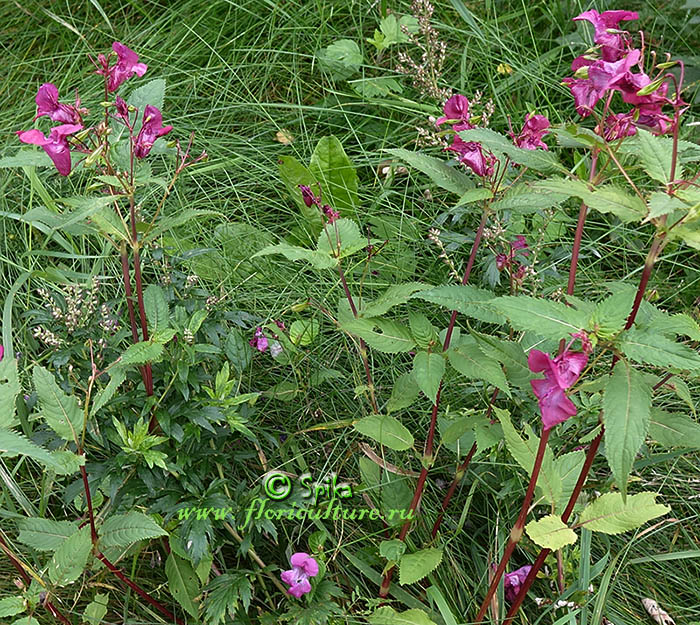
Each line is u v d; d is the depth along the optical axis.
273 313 1.61
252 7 2.14
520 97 1.97
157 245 1.50
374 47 2.12
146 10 2.21
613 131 1.16
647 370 1.51
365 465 1.42
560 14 2.08
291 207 1.79
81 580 1.38
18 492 1.43
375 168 1.87
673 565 1.42
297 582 1.27
